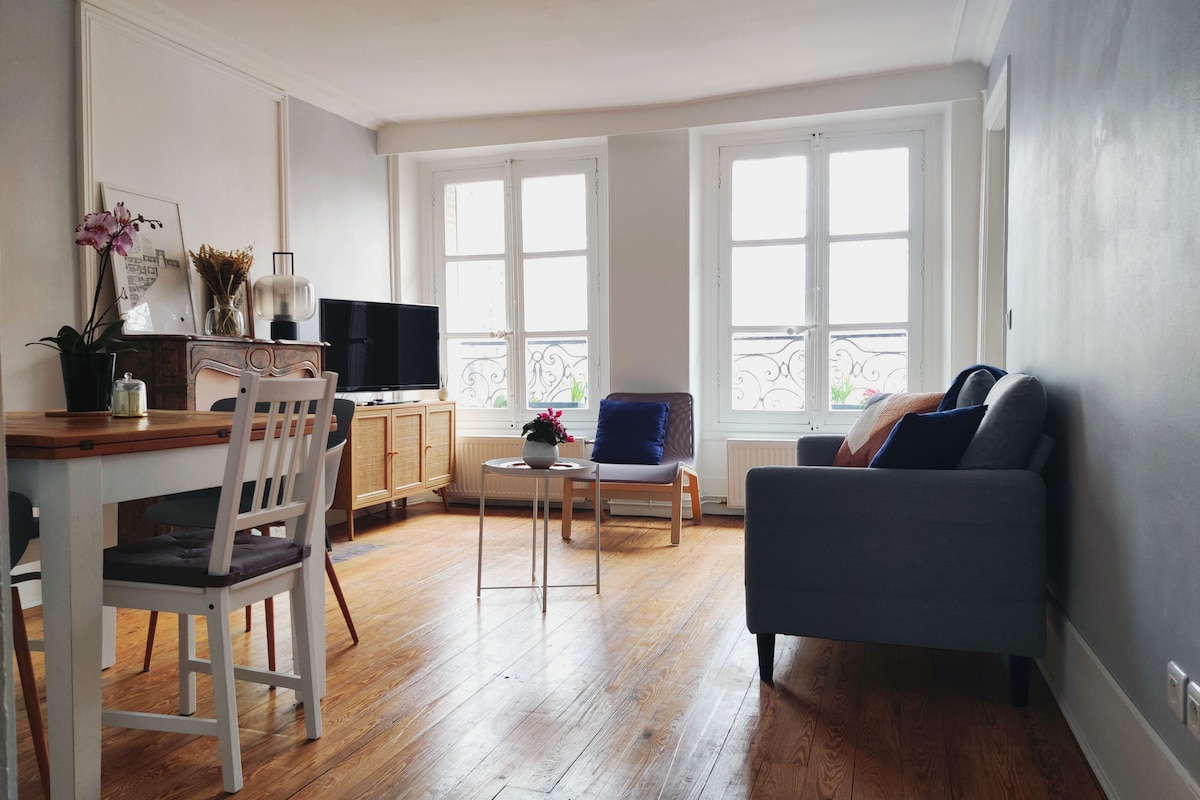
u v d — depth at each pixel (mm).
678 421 5262
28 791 1922
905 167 5324
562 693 2498
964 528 2342
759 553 2518
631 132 5406
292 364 4312
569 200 5922
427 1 3783
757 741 2166
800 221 5547
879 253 5398
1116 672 1923
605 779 1967
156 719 1927
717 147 5660
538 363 6031
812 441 3709
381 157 5809
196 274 4168
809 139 5477
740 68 4727
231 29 4094
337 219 5316
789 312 5586
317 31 4129
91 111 3621
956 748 2127
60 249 3514
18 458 1762
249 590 2012
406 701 2439
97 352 2570
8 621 617
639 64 4645
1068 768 2018
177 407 3602
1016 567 2312
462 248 6160
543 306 6000
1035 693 2518
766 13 3965
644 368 5480
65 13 3533
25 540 1946
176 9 3850
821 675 2658
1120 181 1904
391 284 5895
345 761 2064
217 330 4043
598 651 2877
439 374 5801
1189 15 1459
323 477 2561
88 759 1792
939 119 5211
